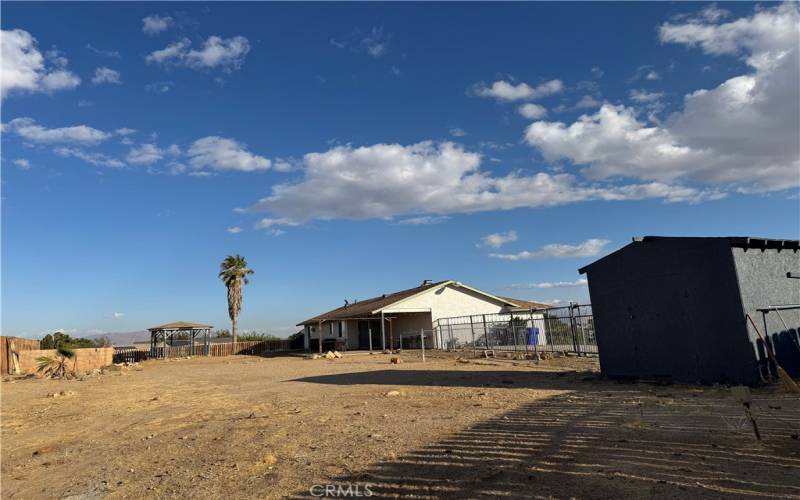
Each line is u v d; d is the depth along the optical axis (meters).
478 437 6.45
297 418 9.00
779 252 11.19
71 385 19.12
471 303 39.06
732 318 10.16
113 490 5.55
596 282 13.07
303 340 57.22
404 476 5.06
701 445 5.39
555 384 11.80
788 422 6.23
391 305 36.38
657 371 11.42
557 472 4.79
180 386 17.03
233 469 5.92
